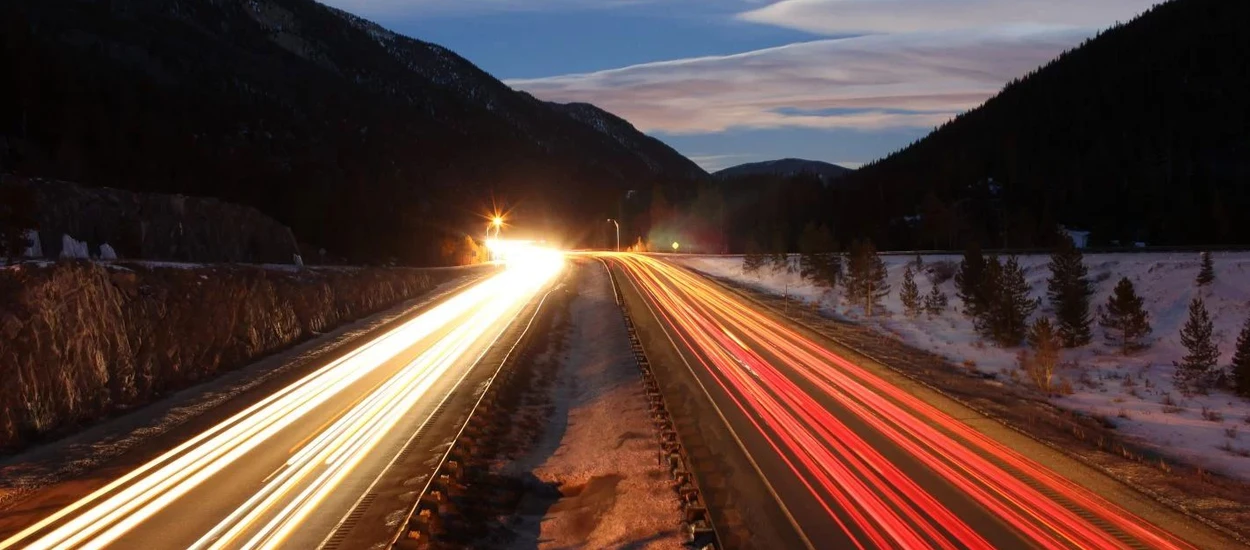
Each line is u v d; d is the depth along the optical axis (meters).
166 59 149.62
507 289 69.50
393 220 87.31
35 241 36.06
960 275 49.41
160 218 46.53
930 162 145.12
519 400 29.14
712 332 44.84
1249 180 102.94
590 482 19.86
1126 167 113.69
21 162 56.03
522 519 17.77
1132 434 24.05
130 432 22.45
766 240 102.94
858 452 20.84
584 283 78.31
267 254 55.75
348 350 37.09
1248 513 16.02
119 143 69.69
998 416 24.59
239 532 15.29
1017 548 14.39
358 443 21.67
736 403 26.89
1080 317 37.53
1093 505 16.62
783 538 15.05
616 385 30.86
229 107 127.31
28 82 66.81
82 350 23.66
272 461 19.97
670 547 14.62
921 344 41.41
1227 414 26.17
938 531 15.28
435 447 21.11
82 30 145.50
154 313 27.81
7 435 20.38
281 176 83.38
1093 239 88.06
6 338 20.84
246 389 28.45
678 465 19.52
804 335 43.34
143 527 15.55
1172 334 36.28
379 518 15.92
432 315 50.97
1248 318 34.66
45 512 16.38
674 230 159.00
